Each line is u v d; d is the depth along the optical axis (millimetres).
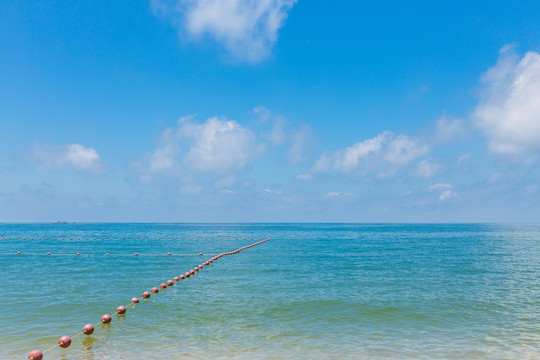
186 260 39625
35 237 93188
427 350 12422
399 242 73250
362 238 90000
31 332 14281
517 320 15883
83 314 16844
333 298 20000
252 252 49906
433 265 34594
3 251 51531
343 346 12766
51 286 23609
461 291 21891
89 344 13000
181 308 17969
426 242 73188
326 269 31812
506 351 12367
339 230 156000
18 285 23953
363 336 13812
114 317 16359
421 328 14789
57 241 75812
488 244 66625
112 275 28422
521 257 42312
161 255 45344
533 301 19328
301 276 27812
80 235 104750
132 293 21422
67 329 14656
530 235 106875
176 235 106562
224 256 44031
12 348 12633
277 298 20062
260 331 14367
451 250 52656
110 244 66500
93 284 24344
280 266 34031
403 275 28203
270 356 11859
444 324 15320
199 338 13562
